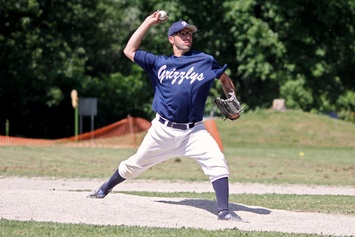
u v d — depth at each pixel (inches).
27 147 2667.3
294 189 1606.8
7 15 3634.4
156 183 1672.0
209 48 4365.2
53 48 3875.5
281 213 1096.2
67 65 3927.2
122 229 901.8
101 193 1111.6
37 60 3725.4
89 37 4343.0
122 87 4421.8
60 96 3784.5
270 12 4178.2
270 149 3120.1
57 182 1603.1
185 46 1039.6
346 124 3649.1
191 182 1710.1
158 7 4256.9
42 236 852.6
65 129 4028.1
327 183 1760.6
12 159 2153.1
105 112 4237.2
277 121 3612.2
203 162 1035.3
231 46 4439.0
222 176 1025.5
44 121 3983.8
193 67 1029.2
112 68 5364.2
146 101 4532.5
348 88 4977.9
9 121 3882.9
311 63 4217.5
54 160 2188.7
